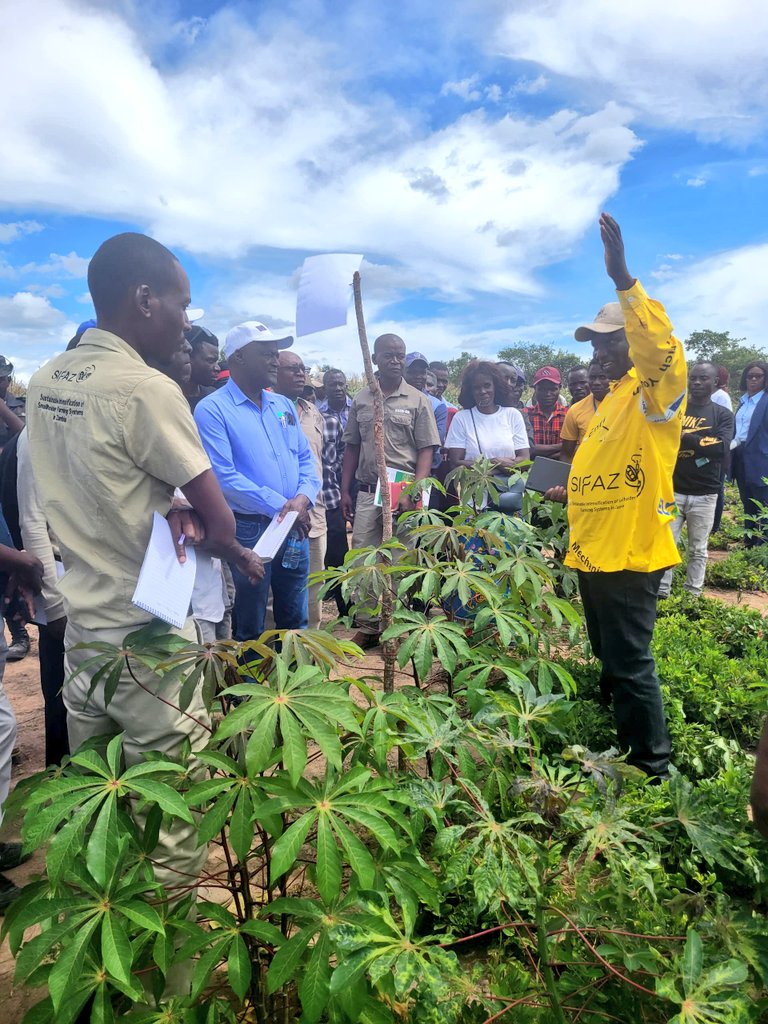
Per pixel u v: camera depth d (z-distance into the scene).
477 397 5.31
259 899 2.20
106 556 1.77
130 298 1.81
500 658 2.48
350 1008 1.29
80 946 1.26
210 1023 1.41
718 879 2.28
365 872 1.38
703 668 3.81
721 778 2.62
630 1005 1.60
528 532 2.95
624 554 2.69
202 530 1.92
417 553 2.42
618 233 2.32
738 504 9.33
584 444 2.93
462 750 1.88
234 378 3.59
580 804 1.85
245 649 1.72
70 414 1.74
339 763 1.41
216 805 1.44
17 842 2.61
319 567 4.91
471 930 2.12
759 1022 1.69
